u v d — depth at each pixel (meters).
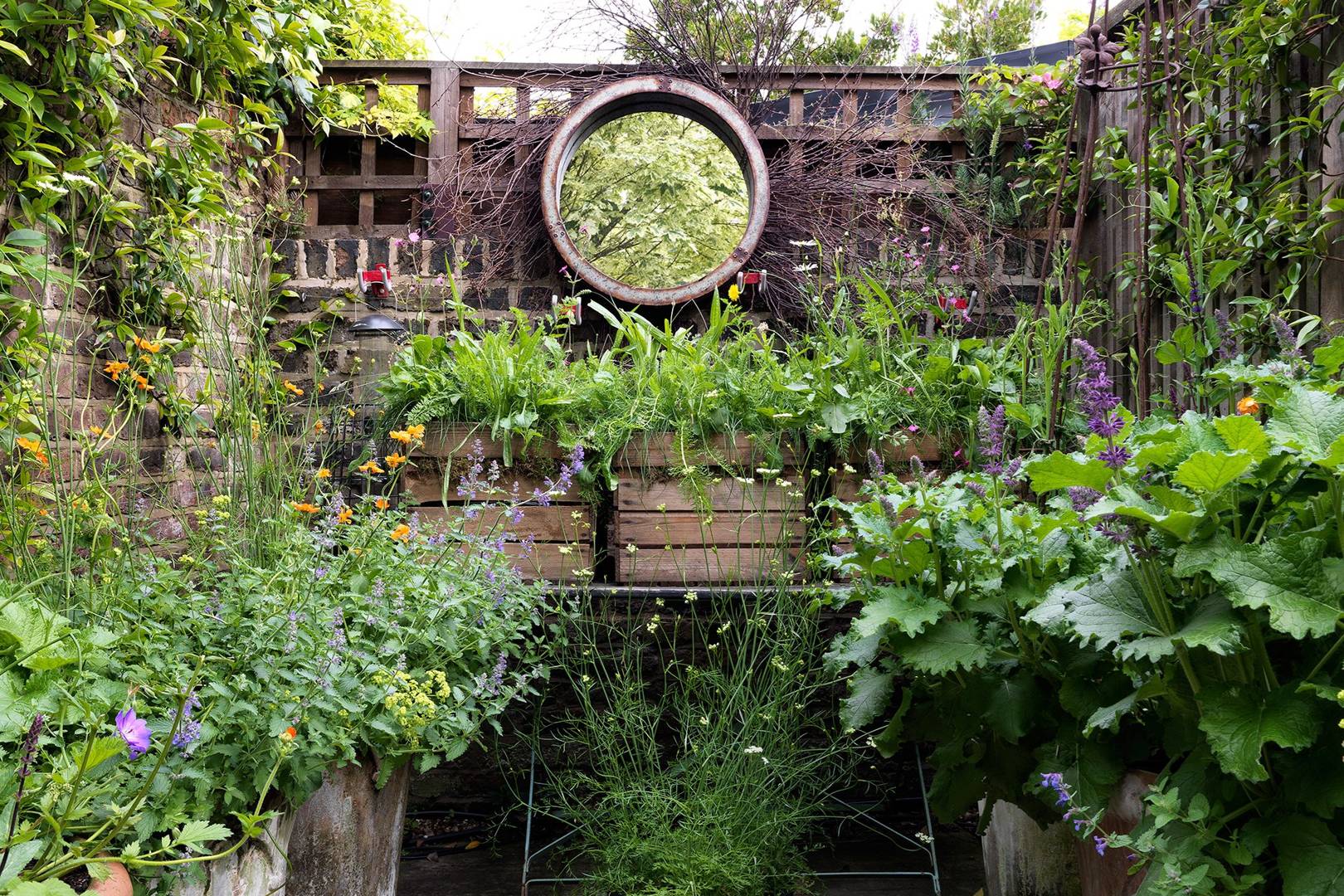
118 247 3.12
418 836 3.05
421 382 3.02
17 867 1.10
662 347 3.23
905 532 1.78
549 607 2.64
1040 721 1.79
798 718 2.75
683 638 3.02
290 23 3.95
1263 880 1.33
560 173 4.22
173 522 3.16
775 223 4.27
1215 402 2.34
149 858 1.38
